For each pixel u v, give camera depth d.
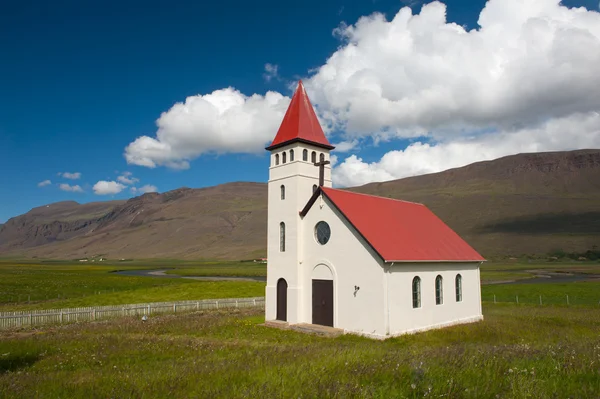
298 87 35.56
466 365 11.45
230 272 126.31
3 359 19.17
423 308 29.30
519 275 98.12
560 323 31.89
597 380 9.86
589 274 101.38
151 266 174.25
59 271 115.81
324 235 30.52
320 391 9.77
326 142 34.53
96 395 11.16
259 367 13.23
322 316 29.88
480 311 35.38
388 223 31.16
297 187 32.25
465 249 35.38
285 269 32.41
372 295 26.89
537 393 9.06
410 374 10.75
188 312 41.19
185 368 14.37
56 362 18.41
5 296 55.31
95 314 36.97
